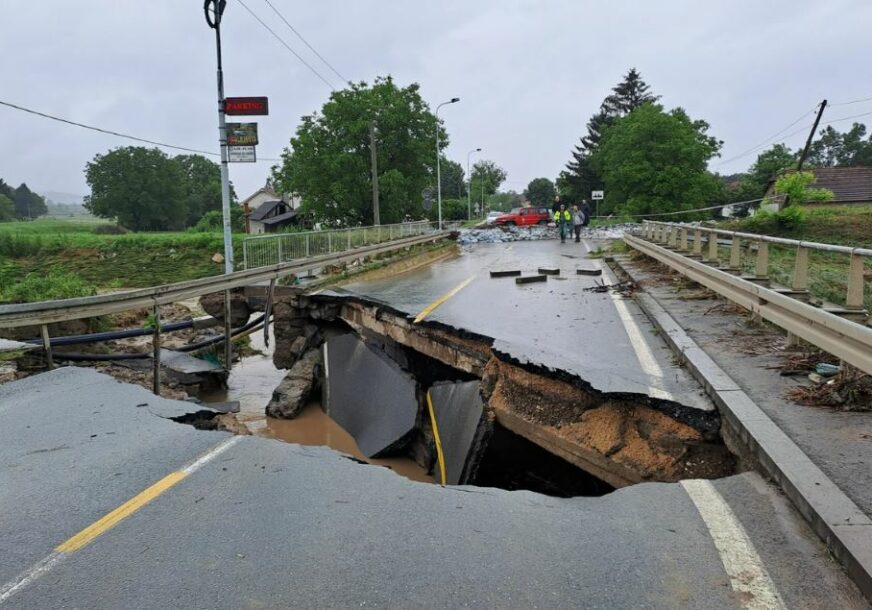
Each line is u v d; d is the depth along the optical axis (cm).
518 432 739
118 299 918
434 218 6106
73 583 326
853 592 294
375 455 951
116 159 9550
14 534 383
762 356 651
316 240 1756
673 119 4859
